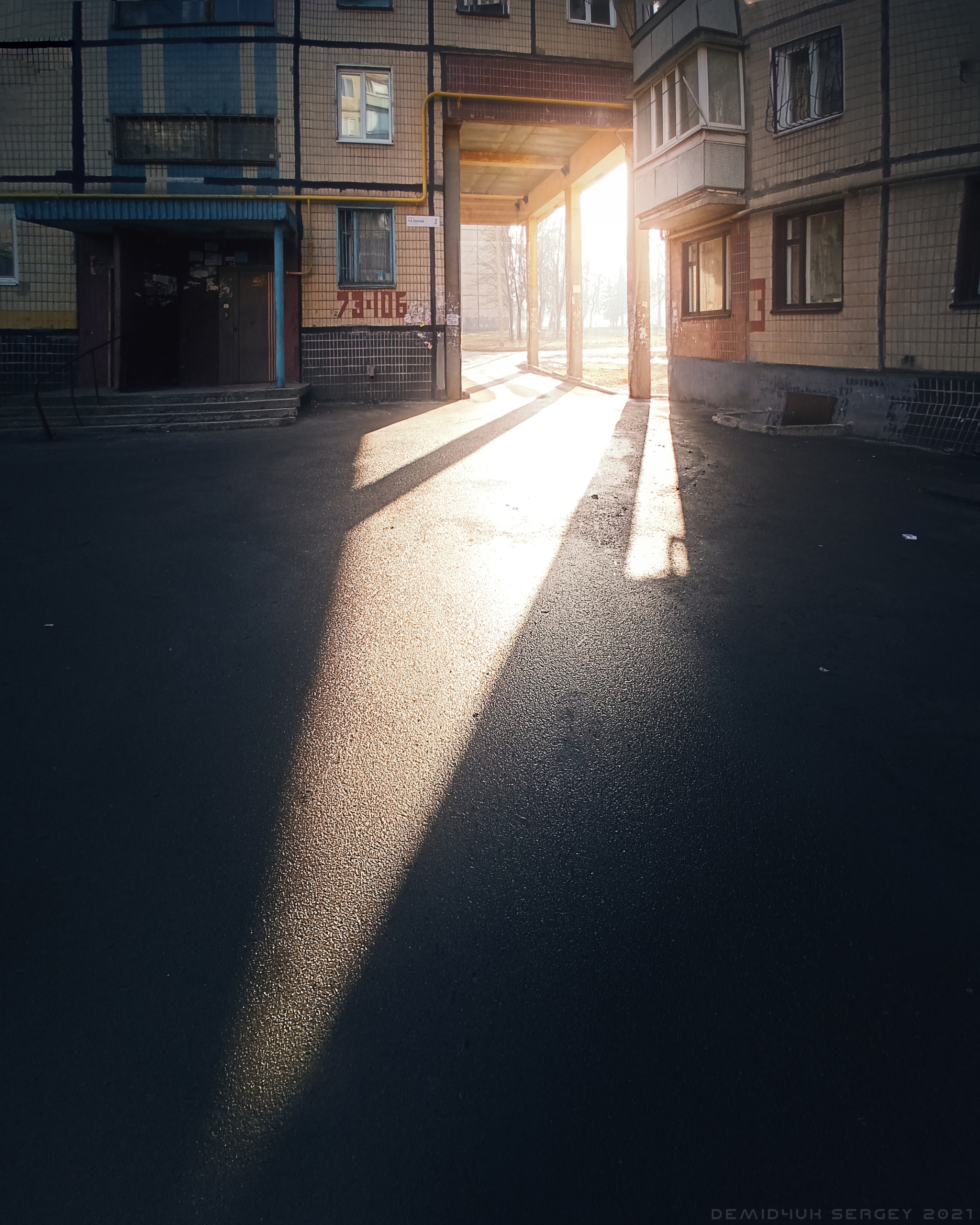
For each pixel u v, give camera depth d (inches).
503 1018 93.8
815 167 504.4
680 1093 84.4
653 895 113.0
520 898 113.0
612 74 695.7
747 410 593.3
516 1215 73.0
